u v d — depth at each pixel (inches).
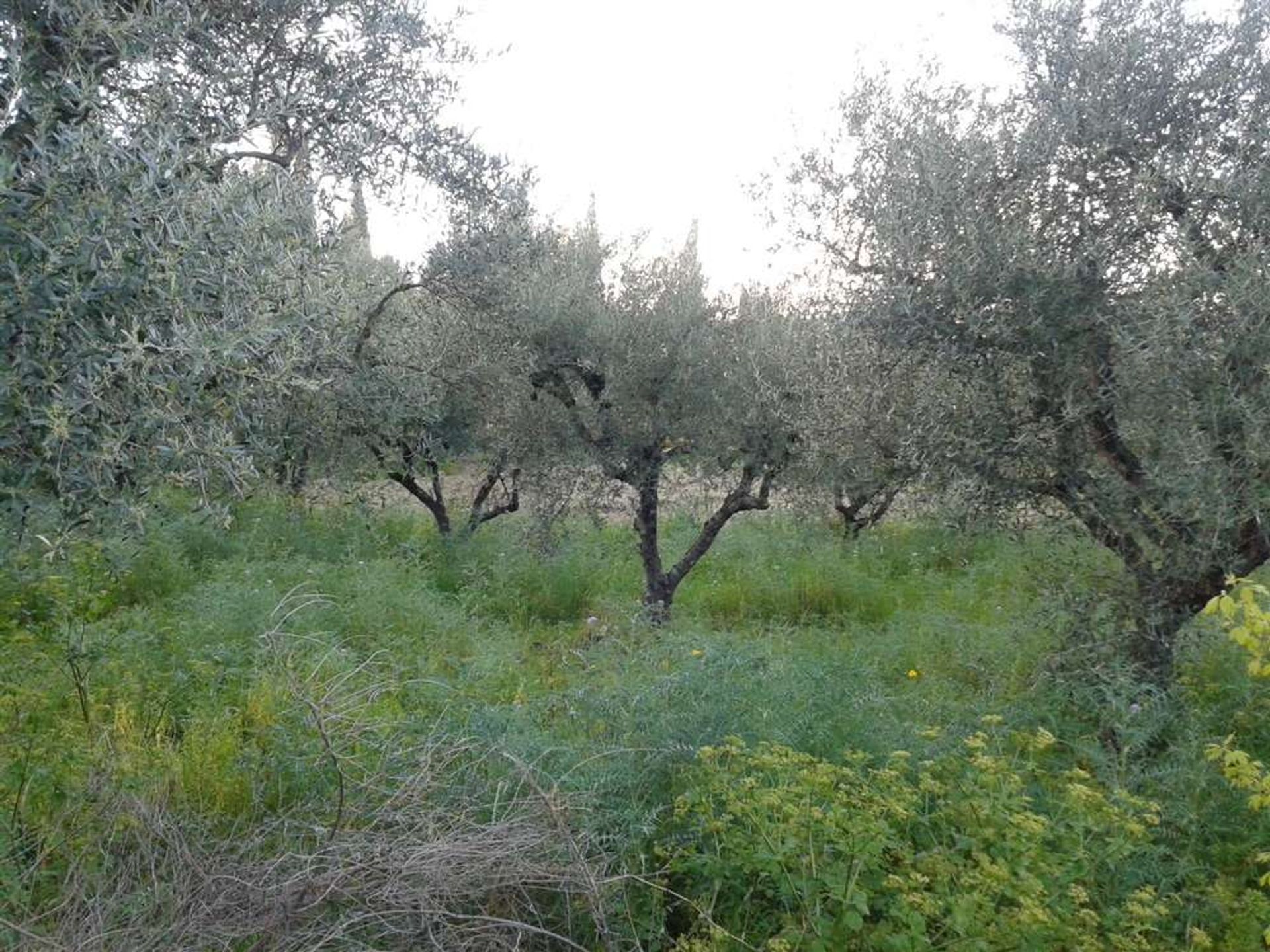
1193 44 185.6
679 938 131.8
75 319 107.0
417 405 307.1
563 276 327.9
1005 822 133.1
